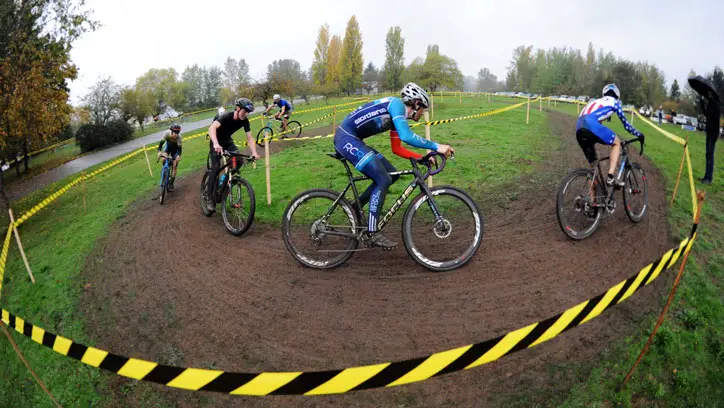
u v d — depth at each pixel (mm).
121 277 5043
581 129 4836
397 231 5133
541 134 12070
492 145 10031
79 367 3768
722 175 7449
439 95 39406
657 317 3459
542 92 48594
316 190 4320
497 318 3494
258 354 3404
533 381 2916
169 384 2016
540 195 6207
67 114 16375
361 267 4410
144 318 4152
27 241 7828
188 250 5422
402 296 3873
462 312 3596
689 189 6520
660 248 4504
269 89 36062
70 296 4891
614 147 4688
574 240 4691
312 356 3301
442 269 4156
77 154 27531
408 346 3279
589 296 3699
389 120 3969
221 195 5973
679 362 3100
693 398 2908
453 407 2785
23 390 3883
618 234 4812
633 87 32375
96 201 9469
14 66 13695
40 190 15828
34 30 15039
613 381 2916
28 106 13320
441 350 3203
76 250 6230
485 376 2969
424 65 32312
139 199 8570
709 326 3428
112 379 3506
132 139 31281
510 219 5367
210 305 4145
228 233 5746
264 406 2951
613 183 4746
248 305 4043
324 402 2904
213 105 64625
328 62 47656
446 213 5629
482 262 4320
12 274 6230
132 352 3711
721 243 4762
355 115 4062
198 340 3689
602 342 3211
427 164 4090
